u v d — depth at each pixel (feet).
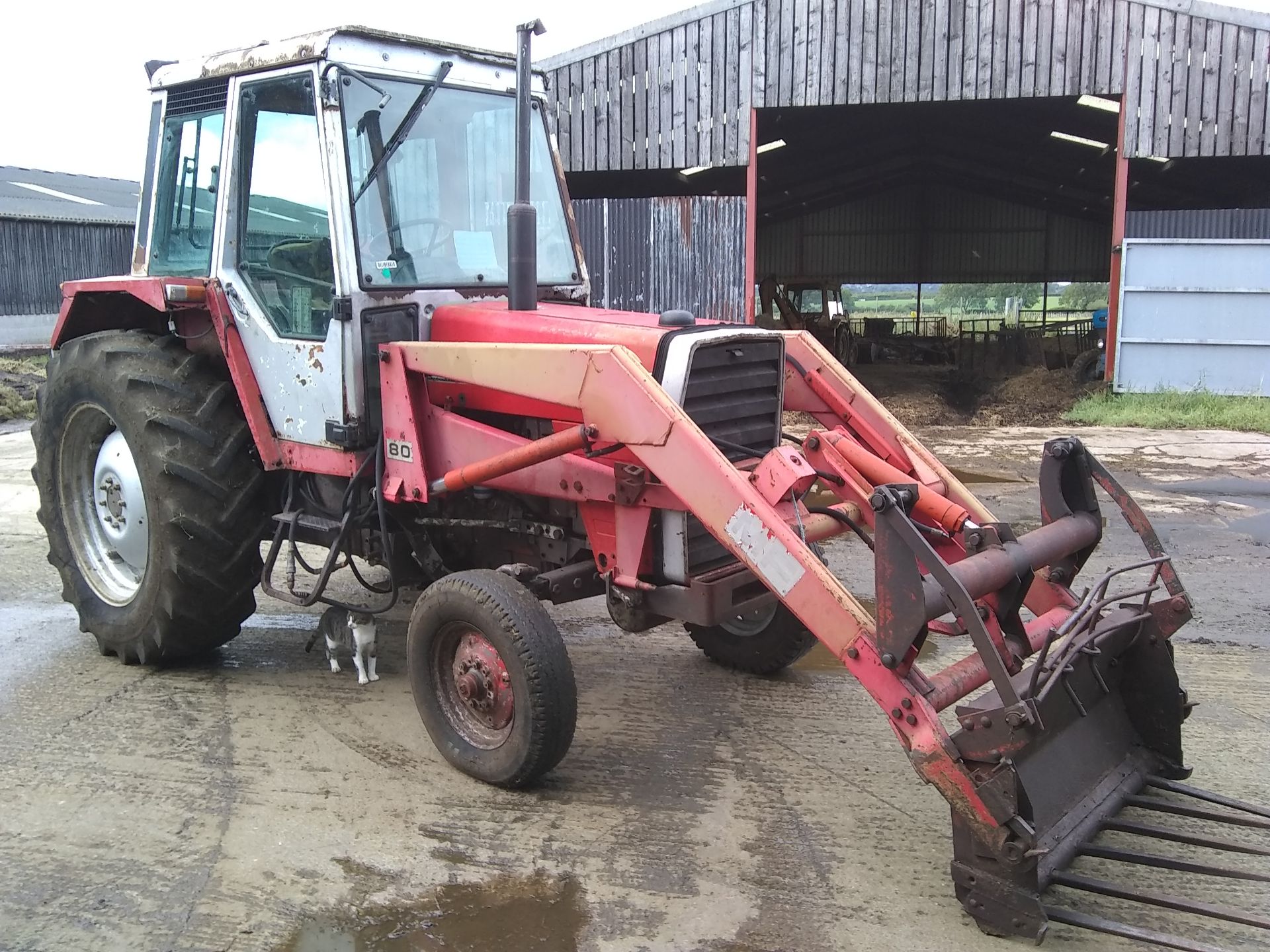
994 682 8.25
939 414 40.81
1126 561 19.36
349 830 10.16
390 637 15.58
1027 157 75.15
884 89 39.65
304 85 11.94
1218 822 9.86
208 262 13.66
